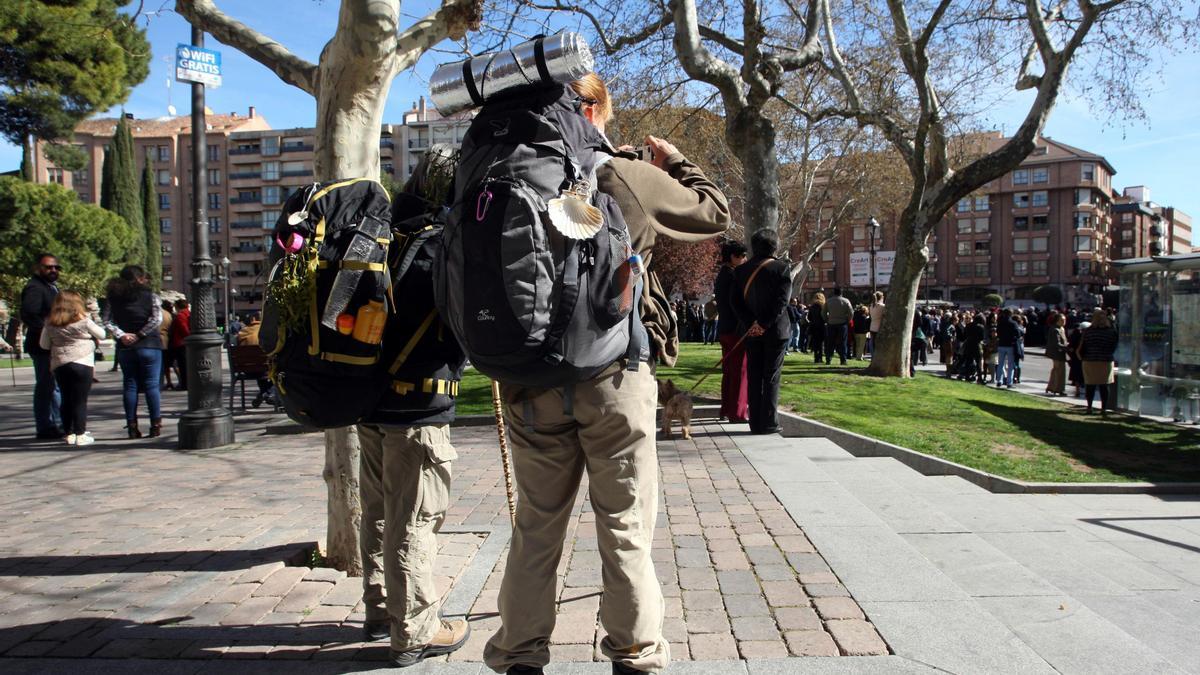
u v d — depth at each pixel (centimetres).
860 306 2256
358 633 327
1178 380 1255
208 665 299
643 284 252
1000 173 1514
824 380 1426
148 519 535
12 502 596
